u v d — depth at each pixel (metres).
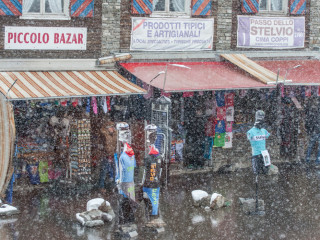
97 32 15.59
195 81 15.27
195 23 16.61
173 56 16.47
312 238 11.36
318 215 12.83
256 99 17.44
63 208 12.95
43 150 14.99
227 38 17.12
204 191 13.42
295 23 17.95
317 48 18.34
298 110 17.86
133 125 15.38
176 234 11.44
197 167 16.83
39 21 14.91
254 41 17.50
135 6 15.84
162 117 14.66
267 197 14.12
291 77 16.58
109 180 15.07
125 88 14.57
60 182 14.98
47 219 12.16
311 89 17.56
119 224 11.41
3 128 12.46
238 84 15.34
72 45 15.34
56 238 11.05
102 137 14.52
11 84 13.54
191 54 16.72
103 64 15.66
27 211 12.64
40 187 14.59
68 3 15.16
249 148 17.48
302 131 18.00
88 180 15.25
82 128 14.82
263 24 17.53
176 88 14.50
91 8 15.34
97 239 11.05
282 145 18.17
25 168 14.80
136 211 12.95
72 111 15.33
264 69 16.28
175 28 16.39
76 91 13.83
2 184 12.58
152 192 11.55
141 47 16.12
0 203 12.50
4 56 14.65
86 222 11.77
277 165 17.48
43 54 15.05
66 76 14.91
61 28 15.16
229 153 17.19
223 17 16.98
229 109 16.67
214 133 16.58
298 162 17.92
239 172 16.70
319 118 17.92
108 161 14.59
